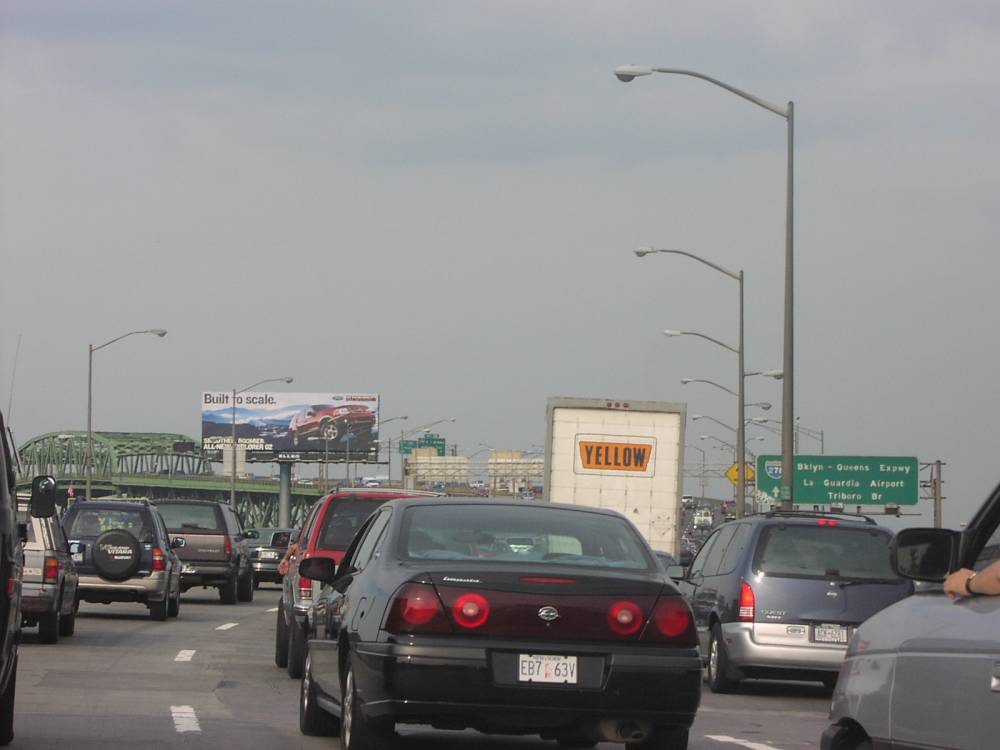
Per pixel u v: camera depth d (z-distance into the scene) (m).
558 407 36.22
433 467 103.44
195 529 39.91
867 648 6.93
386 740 10.55
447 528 11.12
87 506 31.20
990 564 6.49
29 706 15.20
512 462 101.81
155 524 31.31
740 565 19.56
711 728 15.41
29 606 23.06
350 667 10.91
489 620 10.12
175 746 12.46
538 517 11.31
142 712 14.96
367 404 140.38
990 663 5.71
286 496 143.38
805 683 22.56
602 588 10.34
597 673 10.16
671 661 10.23
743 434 52.88
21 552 12.12
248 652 23.66
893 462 81.81
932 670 6.17
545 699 10.06
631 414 36.38
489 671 10.04
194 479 179.50
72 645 23.89
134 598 30.48
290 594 19.56
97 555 29.97
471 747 13.02
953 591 6.18
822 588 19.19
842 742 7.11
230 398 141.00
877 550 19.45
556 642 10.15
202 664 21.14
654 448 36.34
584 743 11.08
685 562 26.23
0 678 10.75
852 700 6.95
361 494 19.45
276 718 14.92
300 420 140.50
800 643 19.08
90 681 18.11
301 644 18.95
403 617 10.16
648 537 36.28
